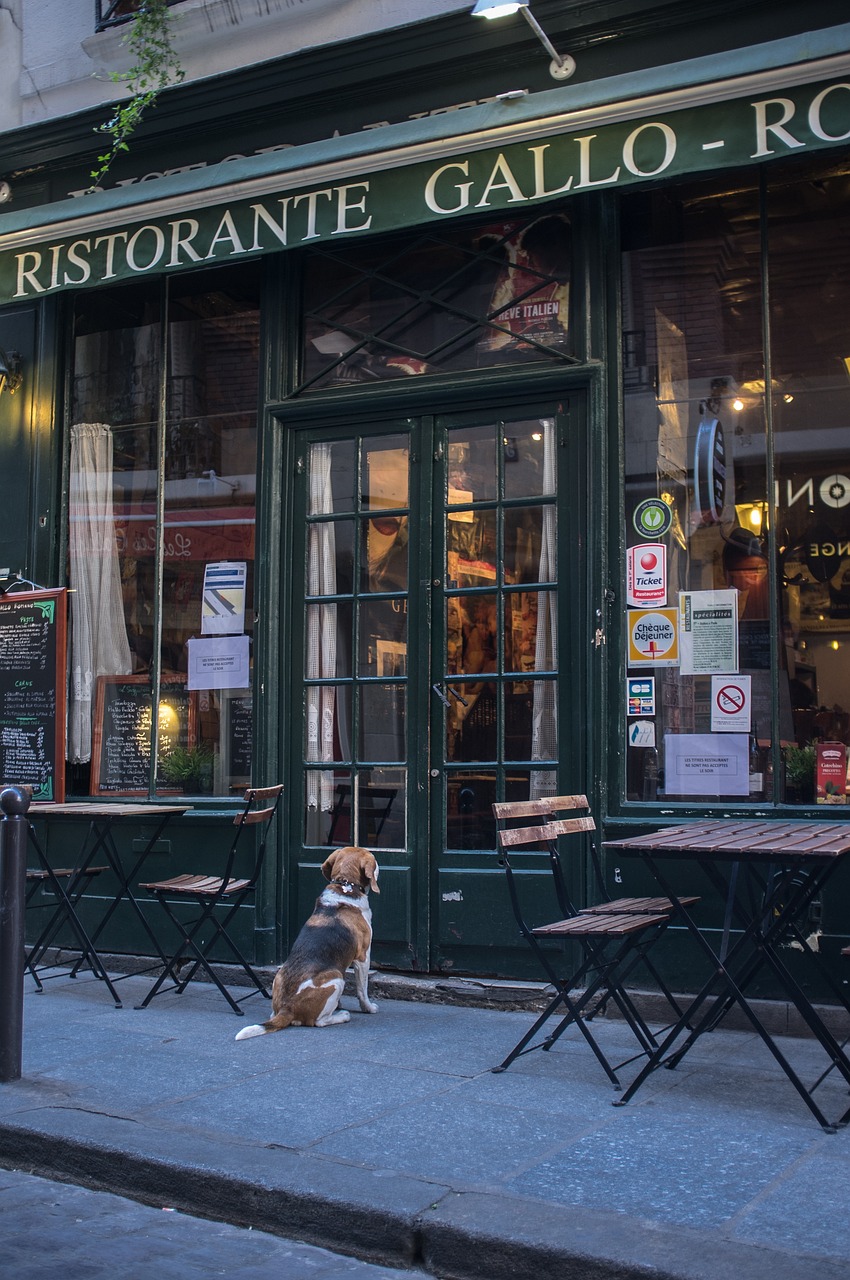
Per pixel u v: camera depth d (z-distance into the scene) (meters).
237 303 7.46
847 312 5.98
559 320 6.50
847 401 5.94
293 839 6.87
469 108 6.24
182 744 7.35
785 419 6.03
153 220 7.05
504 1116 4.38
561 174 5.93
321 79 6.95
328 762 6.85
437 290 6.84
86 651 7.74
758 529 6.02
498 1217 3.43
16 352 8.07
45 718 7.45
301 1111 4.47
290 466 7.12
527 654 6.41
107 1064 5.15
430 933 6.42
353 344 7.04
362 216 6.45
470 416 6.66
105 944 7.31
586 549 6.27
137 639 7.60
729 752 5.95
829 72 5.37
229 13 7.33
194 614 7.40
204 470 7.47
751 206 6.20
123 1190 4.03
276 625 7.01
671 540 6.14
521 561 6.47
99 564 7.77
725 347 6.17
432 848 6.48
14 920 4.97
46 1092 4.74
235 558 7.29
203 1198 3.85
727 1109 4.43
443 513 6.67
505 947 6.25
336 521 6.97
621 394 6.29
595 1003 5.90
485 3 5.64
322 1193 3.64
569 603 6.31
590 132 5.89
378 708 6.75
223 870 6.99
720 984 5.66
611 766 6.08
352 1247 3.54
